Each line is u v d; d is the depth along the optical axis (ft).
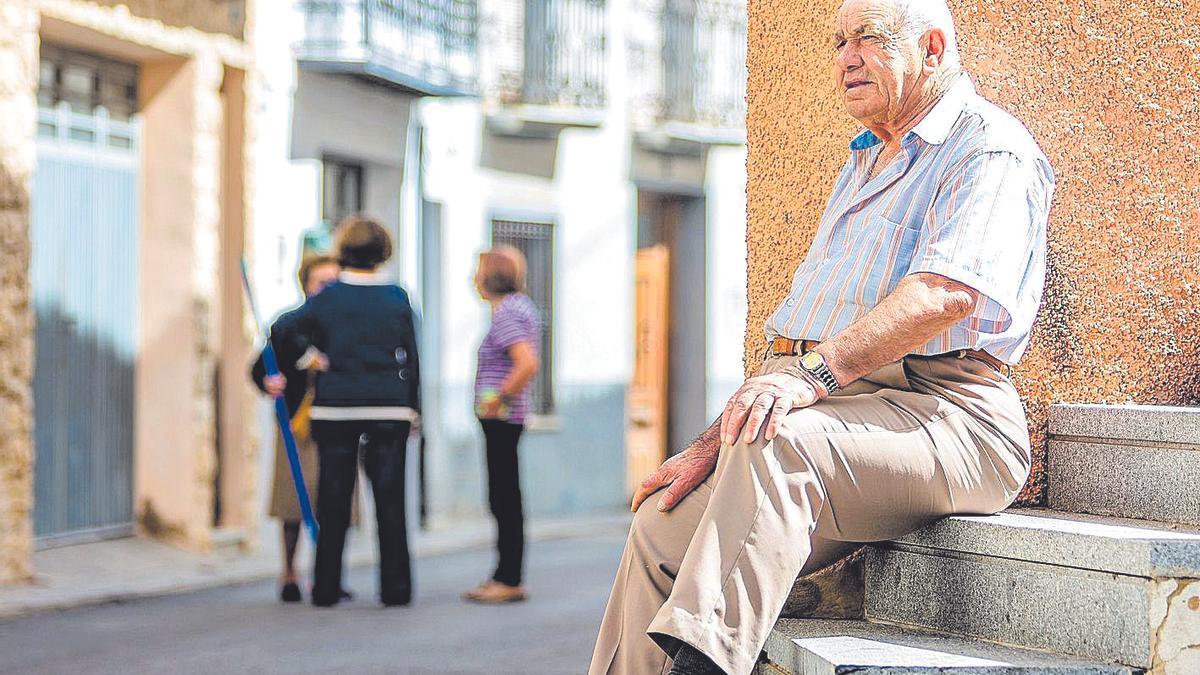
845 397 13.12
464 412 60.64
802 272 14.35
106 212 44.68
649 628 12.14
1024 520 13.15
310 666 28.68
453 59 58.18
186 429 45.73
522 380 36.76
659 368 73.00
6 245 38.91
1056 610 12.37
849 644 12.64
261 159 49.29
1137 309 15.93
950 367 13.43
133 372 45.80
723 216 74.23
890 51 13.48
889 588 14.16
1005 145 13.10
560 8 65.05
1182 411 13.69
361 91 54.65
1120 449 14.17
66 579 40.04
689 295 73.51
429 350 59.52
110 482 44.88
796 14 16.88
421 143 58.49
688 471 13.32
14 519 38.78
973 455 13.20
